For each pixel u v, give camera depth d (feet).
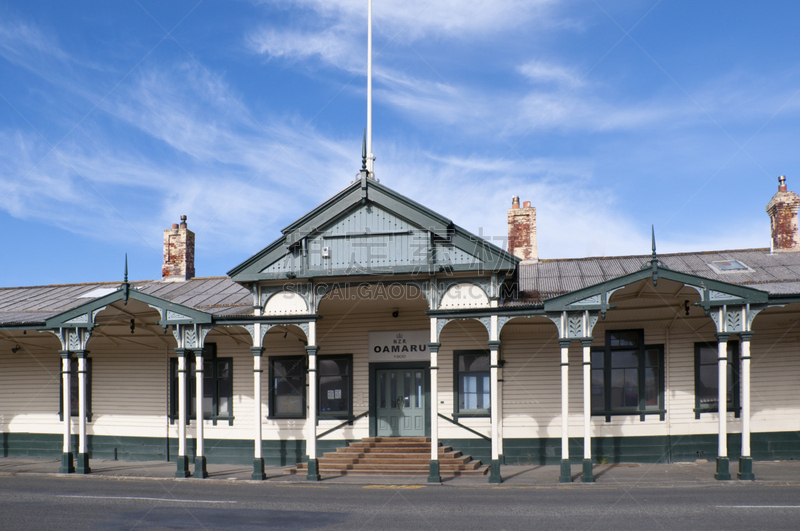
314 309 57.82
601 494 45.78
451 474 58.13
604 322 64.23
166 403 71.77
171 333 68.85
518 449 63.72
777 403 61.62
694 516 36.96
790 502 40.68
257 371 57.77
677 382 63.21
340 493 48.32
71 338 61.52
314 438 56.39
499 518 37.70
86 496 47.34
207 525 36.63
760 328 62.64
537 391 64.08
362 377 67.56
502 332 64.95
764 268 62.90
